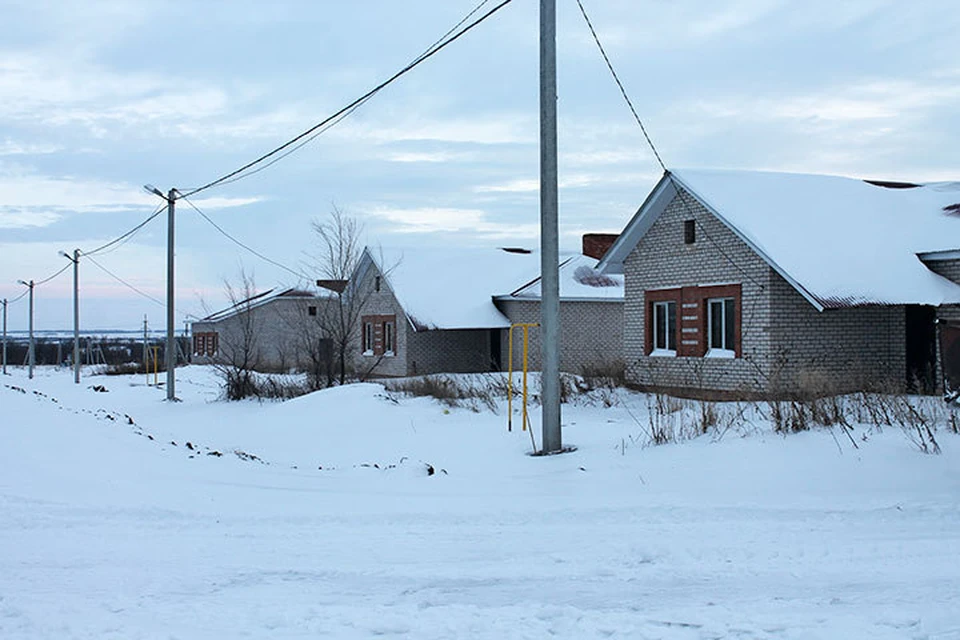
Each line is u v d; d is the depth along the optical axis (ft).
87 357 286.25
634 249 81.00
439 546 26.45
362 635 17.87
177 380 130.41
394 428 60.80
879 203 74.33
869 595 20.12
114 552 26.00
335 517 30.83
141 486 36.65
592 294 111.04
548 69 46.55
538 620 18.57
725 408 55.36
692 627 17.75
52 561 24.94
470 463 45.83
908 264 65.36
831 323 67.26
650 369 77.97
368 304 126.93
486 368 120.37
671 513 29.96
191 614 19.53
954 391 48.88
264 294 163.53
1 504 31.99
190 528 29.32
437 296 117.08
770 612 18.76
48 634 18.16
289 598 20.93
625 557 24.39
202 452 48.98
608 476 38.17
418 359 117.70
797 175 77.87
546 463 43.09
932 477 33.94
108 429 52.26
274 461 52.60
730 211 68.54
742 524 28.09
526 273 118.83
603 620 18.38
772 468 36.70
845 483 33.96
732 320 70.74
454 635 17.72
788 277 62.23
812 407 44.47
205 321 165.17
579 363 110.93
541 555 25.07
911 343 67.72
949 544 25.04
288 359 151.84
